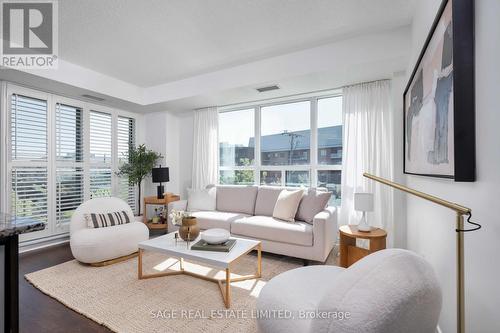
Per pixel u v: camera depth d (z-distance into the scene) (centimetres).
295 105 404
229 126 462
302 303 122
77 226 289
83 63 331
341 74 297
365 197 243
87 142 405
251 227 300
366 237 230
